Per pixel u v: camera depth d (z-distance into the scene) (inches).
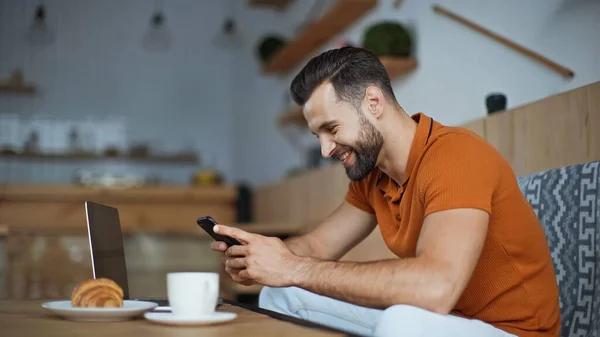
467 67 108.7
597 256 55.3
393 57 125.5
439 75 117.6
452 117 113.5
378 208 60.9
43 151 248.8
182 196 200.8
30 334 34.5
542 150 72.3
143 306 43.0
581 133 66.7
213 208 204.8
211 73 278.7
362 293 43.9
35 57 262.4
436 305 42.9
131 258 160.2
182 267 163.2
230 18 277.7
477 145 50.5
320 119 54.8
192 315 38.3
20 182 253.8
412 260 44.5
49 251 144.9
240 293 136.2
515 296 51.5
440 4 117.4
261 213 197.0
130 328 36.7
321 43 171.5
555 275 57.1
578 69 82.7
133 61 272.4
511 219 50.4
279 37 200.5
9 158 253.1
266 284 46.9
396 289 43.1
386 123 55.3
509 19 97.3
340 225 66.9
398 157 55.9
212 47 279.4
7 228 141.3
